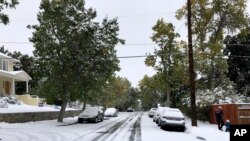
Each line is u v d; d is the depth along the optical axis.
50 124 35.69
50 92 37.50
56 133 26.06
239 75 63.09
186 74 44.94
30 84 70.69
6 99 42.75
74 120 44.09
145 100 120.62
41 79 38.59
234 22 50.94
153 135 24.94
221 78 46.41
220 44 44.88
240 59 63.91
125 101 122.38
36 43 37.38
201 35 49.34
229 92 42.03
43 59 37.34
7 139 21.78
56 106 53.44
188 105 42.84
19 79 55.72
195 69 44.84
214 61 45.28
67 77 36.94
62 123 37.88
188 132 28.58
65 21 36.91
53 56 37.19
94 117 39.78
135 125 36.12
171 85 49.75
